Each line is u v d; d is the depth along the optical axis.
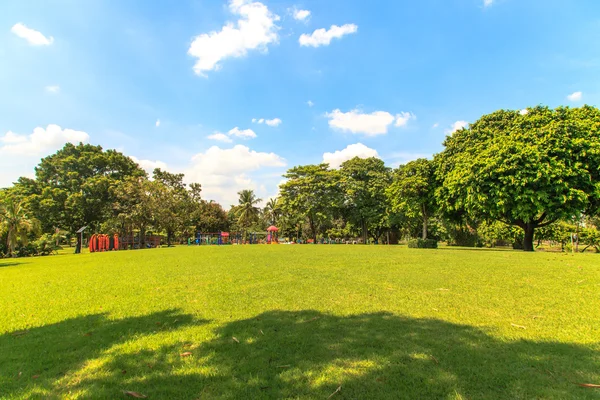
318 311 4.71
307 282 7.09
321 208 40.72
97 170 42.34
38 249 33.75
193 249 24.47
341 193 40.34
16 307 5.76
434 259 11.45
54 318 4.93
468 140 20.05
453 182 17.97
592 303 4.80
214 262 12.23
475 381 2.60
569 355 3.02
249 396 2.46
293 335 3.73
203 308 5.12
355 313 4.56
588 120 15.59
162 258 15.52
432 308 4.71
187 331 4.02
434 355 3.09
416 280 6.97
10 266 16.38
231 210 69.88
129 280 8.40
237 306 5.17
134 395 2.53
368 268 9.16
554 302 4.88
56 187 38.69
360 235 45.97
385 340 3.50
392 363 2.95
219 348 3.42
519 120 17.83
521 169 15.10
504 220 19.89
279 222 55.16
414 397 2.39
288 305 5.12
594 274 7.24
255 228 63.16
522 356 3.02
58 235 44.53
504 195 15.57
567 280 6.58
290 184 41.00
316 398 2.41
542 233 24.25
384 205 37.69
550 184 14.88
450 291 5.79
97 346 3.63
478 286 6.15
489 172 15.84
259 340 3.60
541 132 15.59
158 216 39.16
